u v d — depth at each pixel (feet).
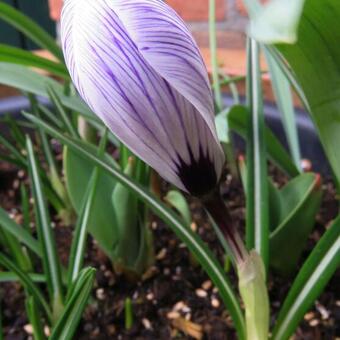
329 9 0.41
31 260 0.82
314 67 0.46
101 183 0.71
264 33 0.29
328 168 0.96
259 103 0.64
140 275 0.77
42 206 0.66
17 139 0.97
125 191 0.67
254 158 0.62
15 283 0.79
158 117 0.37
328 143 0.50
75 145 0.58
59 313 0.64
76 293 0.50
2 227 0.73
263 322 0.51
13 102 1.15
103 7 0.35
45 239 0.65
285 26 0.28
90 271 0.50
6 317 0.74
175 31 0.36
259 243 0.59
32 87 0.79
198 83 0.37
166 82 0.36
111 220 0.71
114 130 0.38
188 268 0.79
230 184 0.96
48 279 0.65
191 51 0.37
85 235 0.63
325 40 0.44
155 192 0.82
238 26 1.37
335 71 0.46
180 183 0.41
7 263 0.62
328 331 0.68
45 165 1.06
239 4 1.35
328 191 0.92
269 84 1.08
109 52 0.35
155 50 0.35
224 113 0.67
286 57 0.46
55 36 1.80
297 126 0.97
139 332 0.70
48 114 0.94
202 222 0.87
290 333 0.54
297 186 0.72
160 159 0.40
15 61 0.72
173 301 0.74
